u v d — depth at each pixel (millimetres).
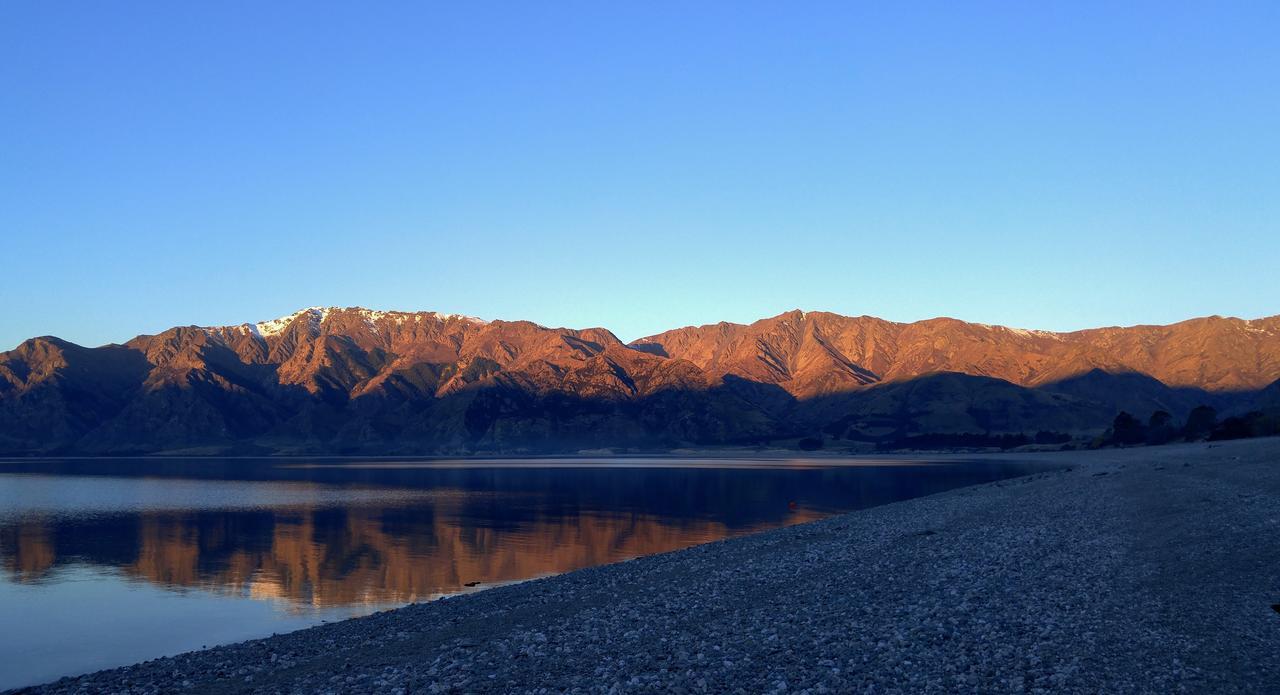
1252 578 28594
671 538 80312
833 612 30953
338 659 31531
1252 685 18625
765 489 147875
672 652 26844
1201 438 194125
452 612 41938
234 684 28906
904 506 81688
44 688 31000
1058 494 73250
